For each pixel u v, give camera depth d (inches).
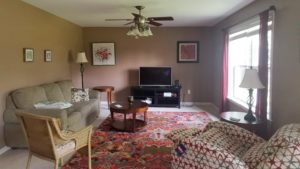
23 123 99.6
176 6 173.6
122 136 162.9
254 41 168.2
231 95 216.8
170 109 249.9
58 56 215.5
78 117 159.6
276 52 128.9
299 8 107.7
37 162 123.2
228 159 74.3
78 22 245.9
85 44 277.4
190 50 273.0
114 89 279.0
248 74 124.8
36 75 177.6
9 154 134.5
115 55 276.8
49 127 90.7
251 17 158.9
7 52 144.3
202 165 79.4
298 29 108.7
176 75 277.1
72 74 251.1
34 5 170.9
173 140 97.7
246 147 96.2
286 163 63.2
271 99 134.4
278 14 126.6
